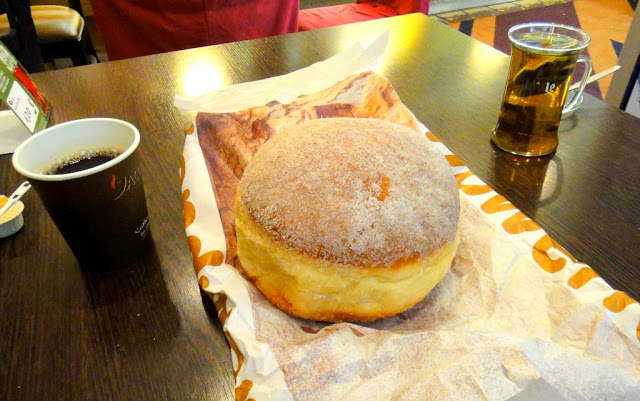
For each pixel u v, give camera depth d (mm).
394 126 358
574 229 381
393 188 302
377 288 295
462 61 667
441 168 334
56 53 1268
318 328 308
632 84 1053
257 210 307
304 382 255
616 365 259
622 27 2004
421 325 309
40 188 290
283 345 270
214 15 947
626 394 247
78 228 311
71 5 1385
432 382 249
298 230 290
